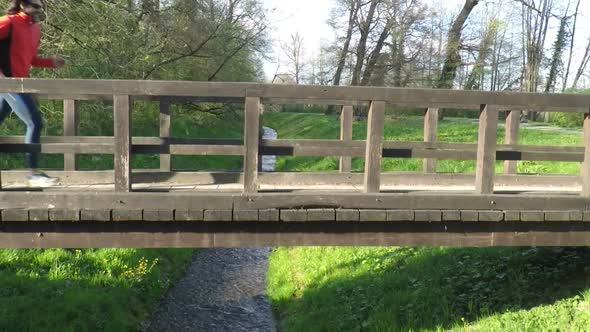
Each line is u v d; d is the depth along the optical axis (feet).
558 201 14.29
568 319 15.01
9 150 13.74
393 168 41.01
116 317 21.50
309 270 28.19
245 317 25.13
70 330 19.13
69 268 23.90
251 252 36.78
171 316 24.72
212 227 13.61
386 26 76.07
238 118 62.44
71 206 12.91
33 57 15.02
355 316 20.52
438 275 21.16
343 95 13.42
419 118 76.89
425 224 14.23
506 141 19.90
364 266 25.39
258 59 62.28
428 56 74.95
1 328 18.31
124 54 39.78
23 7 13.96
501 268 19.92
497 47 94.63
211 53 50.49
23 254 24.20
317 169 50.72
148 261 28.43
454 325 17.22
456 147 18.99
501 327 15.76
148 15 43.57
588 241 14.80
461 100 13.74
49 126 38.22
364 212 13.57
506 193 15.12
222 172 16.78
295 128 96.43
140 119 51.49
